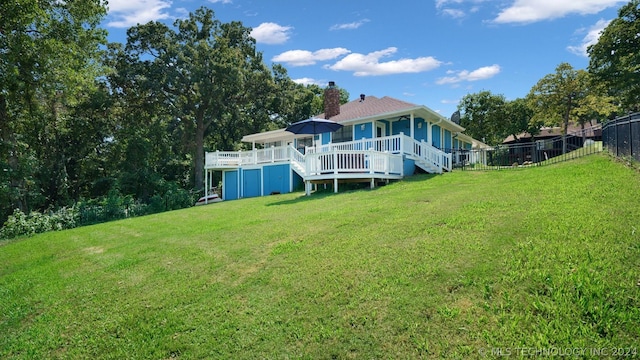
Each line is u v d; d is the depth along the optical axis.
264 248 6.49
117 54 28.98
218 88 28.80
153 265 6.49
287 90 37.66
